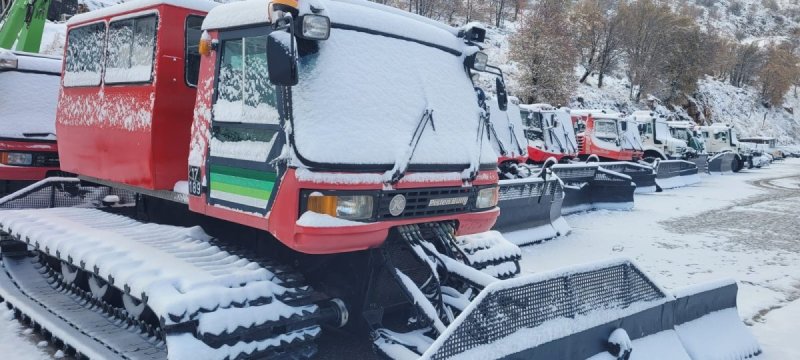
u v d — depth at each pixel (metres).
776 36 131.12
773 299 6.99
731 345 5.04
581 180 13.71
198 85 4.51
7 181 7.84
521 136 14.95
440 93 4.52
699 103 58.38
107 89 5.50
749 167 33.25
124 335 4.16
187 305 3.37
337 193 3.67
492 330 3.62
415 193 4.07
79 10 26.17
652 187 18.88
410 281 4.05
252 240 4.70
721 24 131.50
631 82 50.16
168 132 4.88
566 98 36.28
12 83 8.03
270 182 3.78
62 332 4.26
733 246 10.05
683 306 4.95
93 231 4.73
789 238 10.92
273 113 3.81
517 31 38.94
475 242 5.26
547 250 9.10
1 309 5.21
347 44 4.06
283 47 3.49
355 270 4.36
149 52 4.95
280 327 3.74
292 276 3.98
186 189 4.75
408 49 4.44
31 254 5.98
